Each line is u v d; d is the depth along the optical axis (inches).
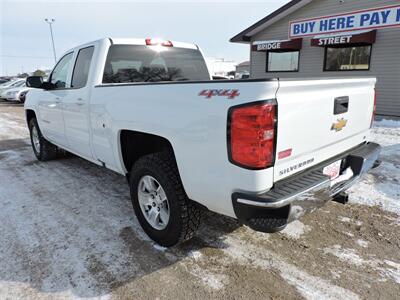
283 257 106.2
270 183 81.0
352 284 93.0
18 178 189.6
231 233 121.4
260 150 76.8
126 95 113.3
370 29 425.1
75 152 173.2
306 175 92.4
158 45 159.3
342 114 105.3
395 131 322.3
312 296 88.4
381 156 223.8
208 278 96.3
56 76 187.9
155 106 100.6
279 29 555.5
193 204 101.2
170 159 103.5
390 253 107.8
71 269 100.9
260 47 548.7
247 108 76.2
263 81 75.2
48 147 221.1
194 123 88.1
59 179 186.4
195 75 174.2
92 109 135.9
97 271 99.9
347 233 120.6
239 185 80.9
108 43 142.6
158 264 103.1
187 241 116.0
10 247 113.6
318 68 514.6
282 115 79.7
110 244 114.6
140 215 118.2
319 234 120.0
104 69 140.2
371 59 448.5
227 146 80.8
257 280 95.2
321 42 461.1
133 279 96.2
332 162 104.0
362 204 144.6
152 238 115.3
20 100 757.9
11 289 92.4
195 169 90.6
